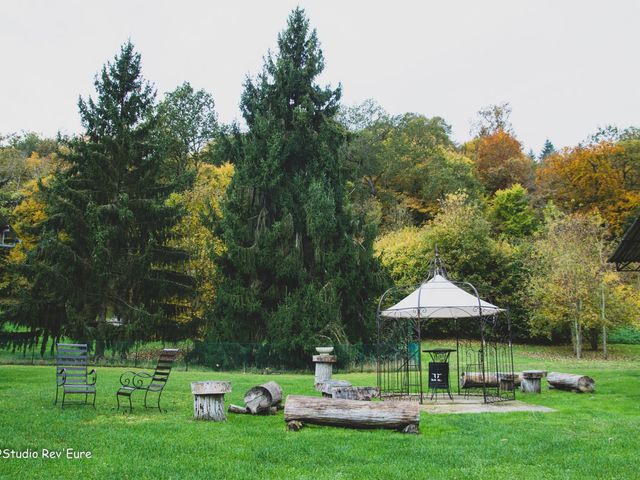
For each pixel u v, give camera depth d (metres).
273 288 31.39
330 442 9.70
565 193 55.56
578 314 35.69
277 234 30.80
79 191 29.45
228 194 32.66
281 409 13.73
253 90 34.72
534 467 8.29
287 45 34.72
